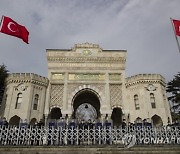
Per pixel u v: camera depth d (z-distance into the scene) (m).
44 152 12.73
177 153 12.77
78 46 32.50
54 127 14.88
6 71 33.84
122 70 31.84
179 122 15.71
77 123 15.66
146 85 29.69
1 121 14.97
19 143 14.01
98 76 31.27
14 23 17.48
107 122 15.75
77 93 30.25
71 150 12.88
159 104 28.73
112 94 30.50
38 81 29.55
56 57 31.59
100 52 32.34
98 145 13.23
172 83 35.69
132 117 28.73
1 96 32.44
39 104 28.70
